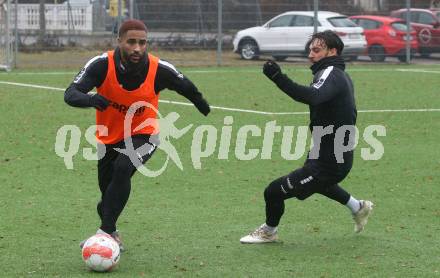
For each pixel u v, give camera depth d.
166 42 39.25
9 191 12.84
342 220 11.11
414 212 11.63
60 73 32.25
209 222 10.99
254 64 37.84
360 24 40.06
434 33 40.09
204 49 39.50
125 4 39.06
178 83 9.16
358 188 13.27
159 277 8.53
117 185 9.01
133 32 8.77
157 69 9.06
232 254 9.42
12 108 22.08
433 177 14.15
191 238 10.15
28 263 8.99
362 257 9.30
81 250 9.53
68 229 10.56
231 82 29.47
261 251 9.55
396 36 39.12
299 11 39.56
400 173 14.48
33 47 38.12
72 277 8.49
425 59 40.75
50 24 38.53
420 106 23.48
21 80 29.33
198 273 8.66
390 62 39.75
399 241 10.04
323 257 9.30
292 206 11.88
